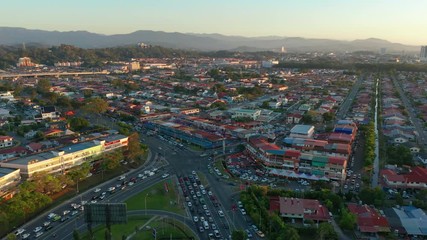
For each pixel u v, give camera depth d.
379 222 144.88
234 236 132.88
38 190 167.88
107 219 126.50
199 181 196.75
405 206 163.88
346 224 145.00
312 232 141.12
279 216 153.12
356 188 186.25
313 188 186.50
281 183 194.25
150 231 146.00
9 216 144.12
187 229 148.25
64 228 148.25
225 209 165.38
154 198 176.25
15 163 186.50
